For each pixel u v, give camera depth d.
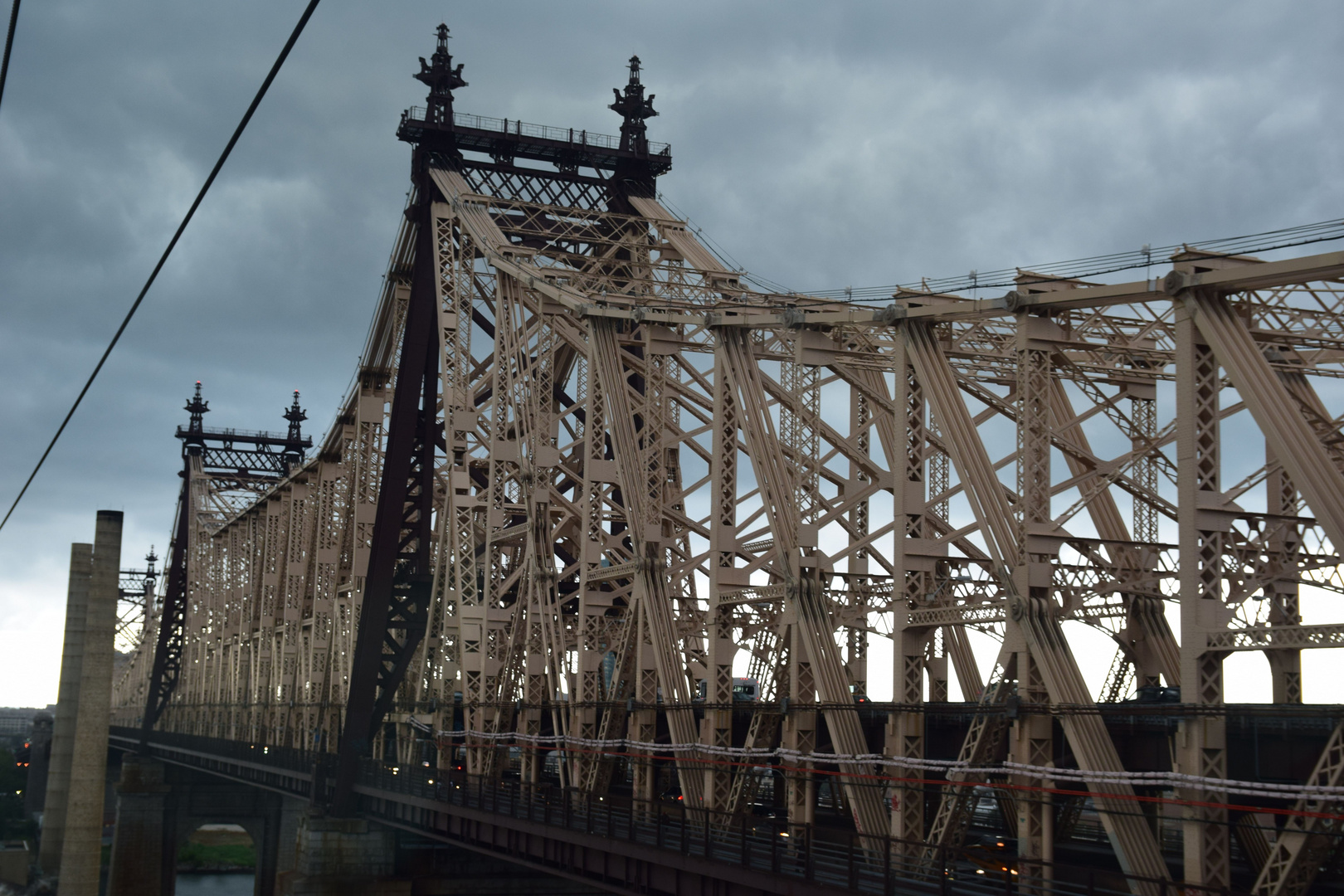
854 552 52.91
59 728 136.38
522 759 72.12
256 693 151.25
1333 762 34.06
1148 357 47.22
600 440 68.62
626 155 89.94
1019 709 37.44
